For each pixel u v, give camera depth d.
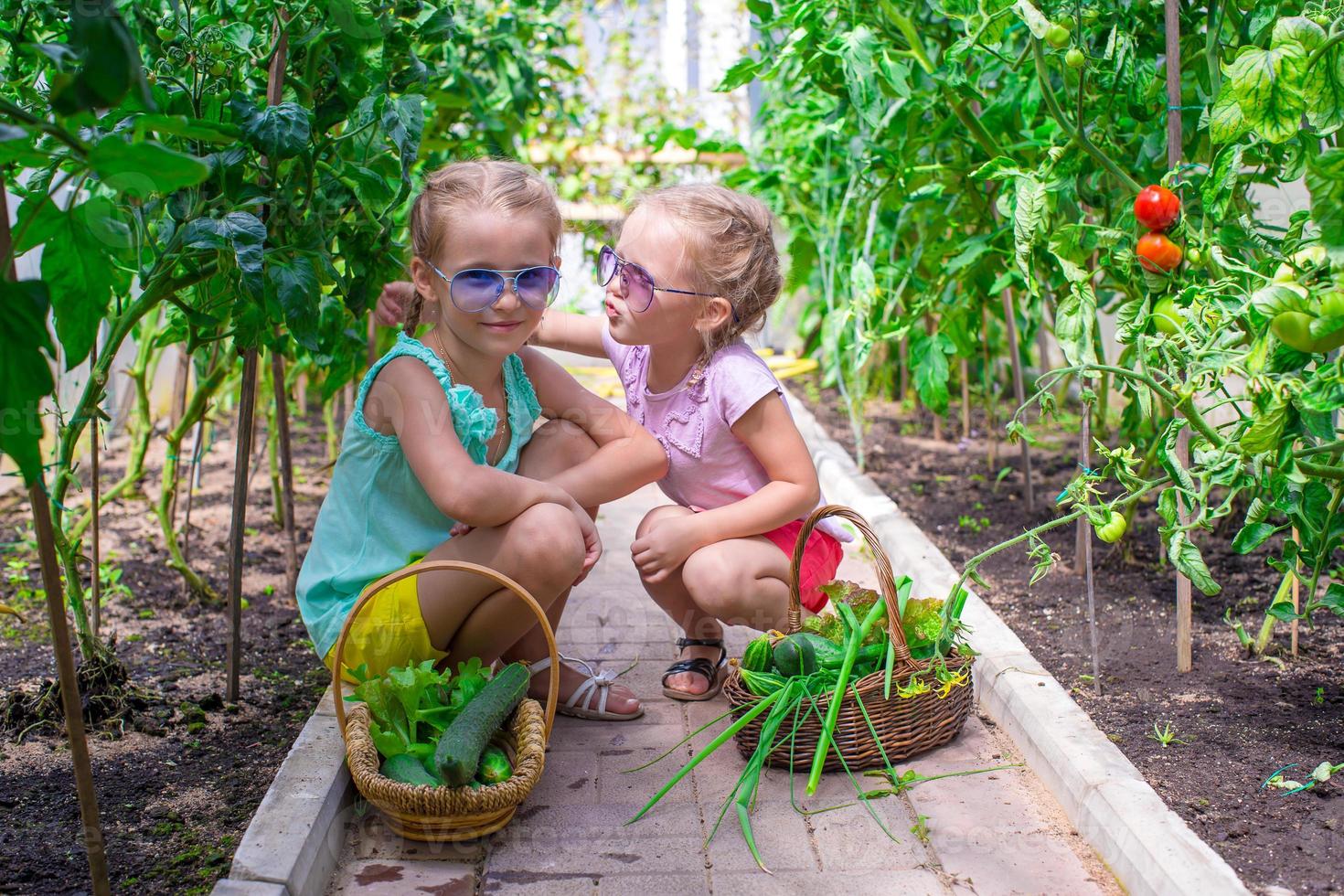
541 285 2.26
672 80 7.63
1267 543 3.41
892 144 3.75
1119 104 2.86
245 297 2.32
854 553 3.64
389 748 2.05
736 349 2.55
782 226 5.36
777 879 1.90
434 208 2.24
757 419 2.49
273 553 3.68
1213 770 2.13
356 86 2.49
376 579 2.34
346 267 2.59
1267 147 2.48
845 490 4.05
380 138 2.38
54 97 1.29
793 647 2.20
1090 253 3.20
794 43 3.33
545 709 2.36
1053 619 2.95
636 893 1.86
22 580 3.31
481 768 2.00
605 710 2.50
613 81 7.26
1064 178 2.70
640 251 2.44
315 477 4.62
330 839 1.96
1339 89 1.94
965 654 2.36
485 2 4.70
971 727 2.46
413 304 2.52
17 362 1.32
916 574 3.22
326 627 2.34
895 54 3.26
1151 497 3.93
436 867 1.95
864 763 2.22
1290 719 2.33
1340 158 1.64
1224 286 2.15
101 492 4.29
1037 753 2.23
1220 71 2.47
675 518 2.49
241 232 2.03
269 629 3.03
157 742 2.35
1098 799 1.98
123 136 1.81
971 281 3.79
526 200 2.24
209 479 4.55
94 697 2.40
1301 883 1.77
